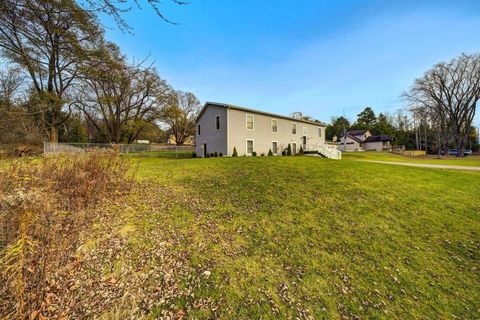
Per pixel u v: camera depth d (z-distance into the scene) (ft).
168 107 92.32
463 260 11.23
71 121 89.71
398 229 14.30
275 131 71.00
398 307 8.20
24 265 7.06
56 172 16.15
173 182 24.08
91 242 11.30
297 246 12.09
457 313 7.98
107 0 9.32
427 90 104.88
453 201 19.57
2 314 6.00
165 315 7.38
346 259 11.07
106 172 18.44
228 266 10.19
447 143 115.65
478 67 94.32
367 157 90.58
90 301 7.64
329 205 17.88
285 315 7.63
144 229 13.16
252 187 22.29
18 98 35.04
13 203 8.21
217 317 7.43
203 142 70.08
